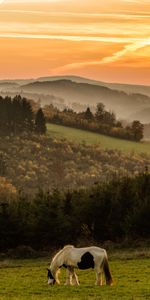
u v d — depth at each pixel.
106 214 60.31
